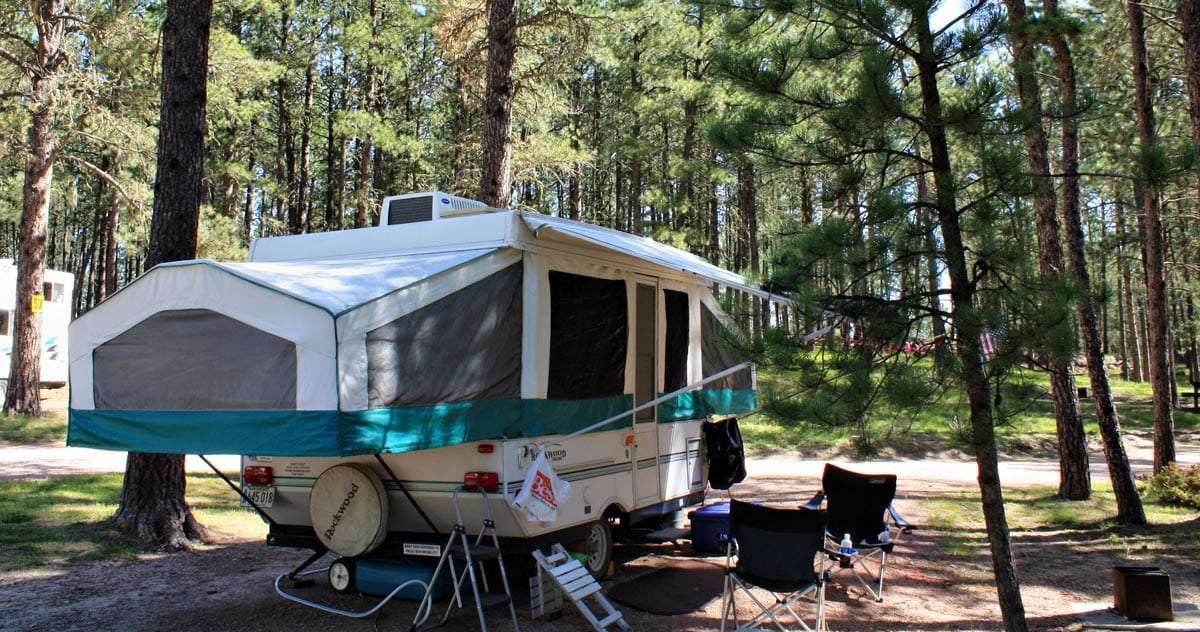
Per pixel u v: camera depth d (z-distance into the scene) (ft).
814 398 15.70
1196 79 25.86
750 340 16.66
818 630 17.19
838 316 16.20
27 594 19.76
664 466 23.73
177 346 15.43
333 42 76.07
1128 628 18.20
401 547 18.75
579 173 69.05
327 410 13.98
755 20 18.90
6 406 55.36
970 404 15.85
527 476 17.25
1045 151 29.99
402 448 15.11
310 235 21.47
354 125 68.03
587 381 20.45
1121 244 68.59
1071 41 24.53
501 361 17.94
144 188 55.62
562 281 19.92
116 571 22.12
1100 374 31.04
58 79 47.91
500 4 35.78
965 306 14.93
